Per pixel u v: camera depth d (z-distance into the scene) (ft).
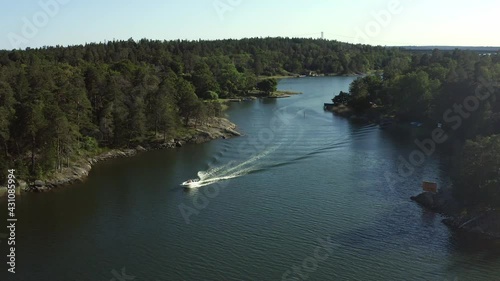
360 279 218.59
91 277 225.56
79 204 318.04
